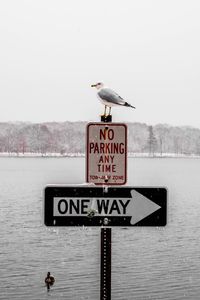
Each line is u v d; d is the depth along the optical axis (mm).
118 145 4301
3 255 40906
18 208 71250
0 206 73375
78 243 46750
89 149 4297
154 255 41031
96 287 32969
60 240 47969
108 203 4312
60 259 40094
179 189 106000
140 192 4328
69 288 32625
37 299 30516
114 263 38531
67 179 124562
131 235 50562
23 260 39562
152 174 159875
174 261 38844
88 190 4309
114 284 33281
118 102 4527
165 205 4324
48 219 4301
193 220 59938
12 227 55031
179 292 31828
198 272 36031
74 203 4309
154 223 4332
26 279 34562
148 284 33188
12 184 117500
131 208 4320
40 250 43250
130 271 36125
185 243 46031
